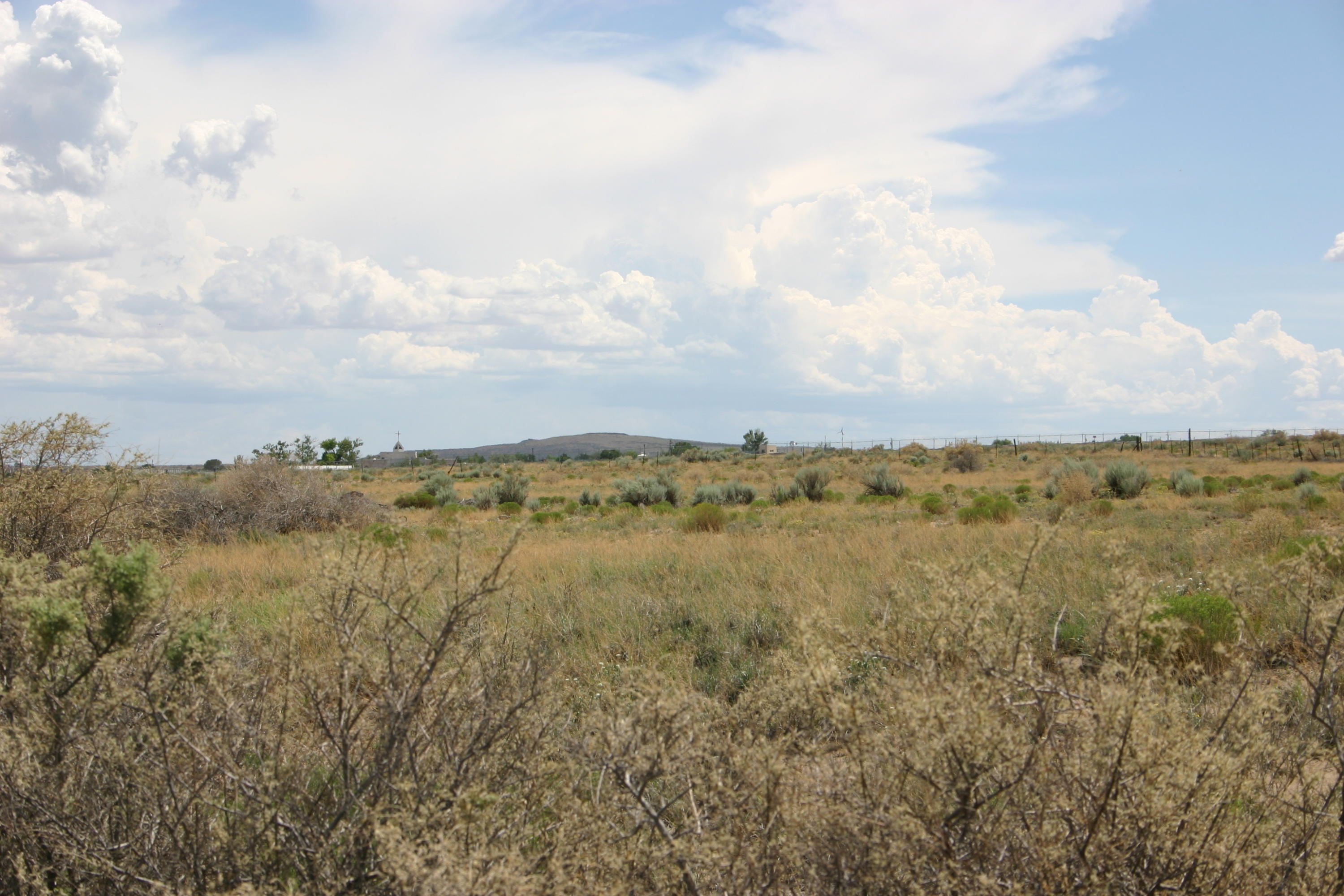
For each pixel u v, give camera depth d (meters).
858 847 1.95
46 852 2.31
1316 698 2.38
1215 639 3.81
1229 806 2.04
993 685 1.98
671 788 2.42
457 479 60.06
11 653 2.50
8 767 2.20
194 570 10.17
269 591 8.73
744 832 2.10
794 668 2.36
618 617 6.96
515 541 2.33
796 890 2.10
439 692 2.27
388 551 2.33
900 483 33.16
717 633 6.45
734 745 2.36
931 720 1.80
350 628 2.23
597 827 2.15
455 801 1.96
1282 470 45.19
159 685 2.37
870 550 11.12
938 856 1.85
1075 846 1.86
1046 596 4.57
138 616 2.48
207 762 2.21
